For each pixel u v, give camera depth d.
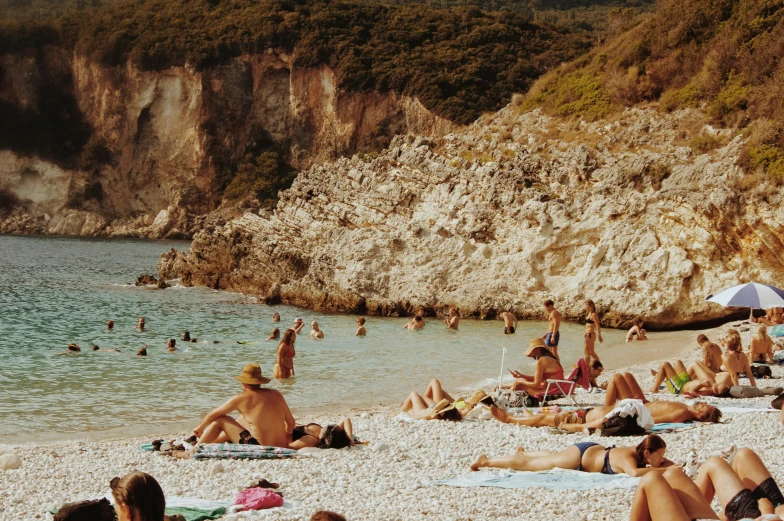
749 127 33.84
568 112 42.47
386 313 36.69
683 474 7.09
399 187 39.91
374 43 116.94
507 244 36.47
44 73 127.06
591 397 16.50
